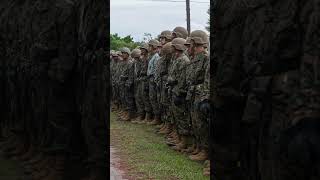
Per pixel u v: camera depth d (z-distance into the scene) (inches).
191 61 299.6
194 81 287.6
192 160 296.0
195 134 296.4
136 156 315.3
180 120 326.6
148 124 477.4
